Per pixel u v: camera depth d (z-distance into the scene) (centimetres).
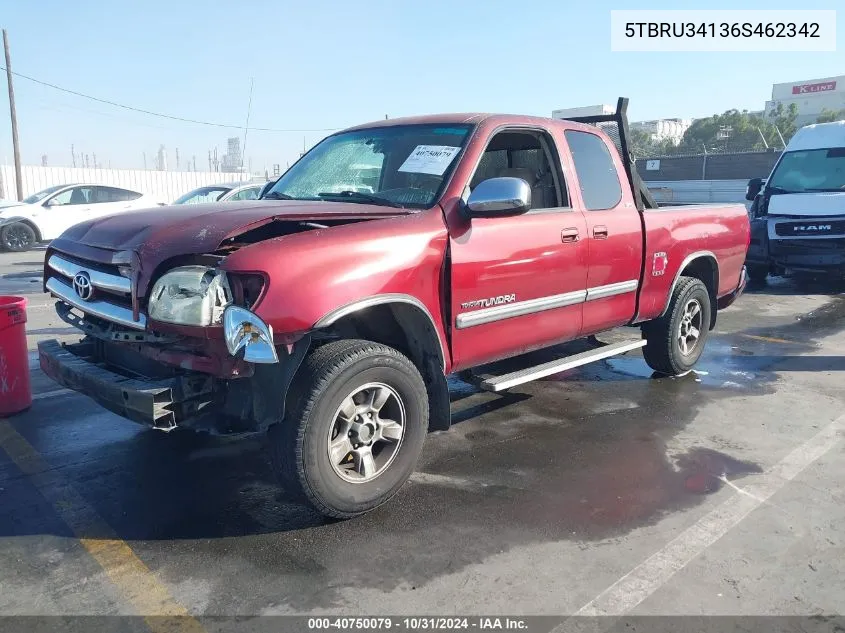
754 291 1130
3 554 325
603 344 622
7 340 494
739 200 2702
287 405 330
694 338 618
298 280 318
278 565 317
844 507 377
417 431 375
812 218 1076
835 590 303
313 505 340
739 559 326
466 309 395
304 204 394
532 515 366
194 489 393
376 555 326
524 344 447
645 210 540
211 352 315
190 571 312
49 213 1794
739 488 399
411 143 443
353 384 341
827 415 524
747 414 525
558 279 452
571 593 298
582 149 497
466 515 365
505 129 443
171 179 3684
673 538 344
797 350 726
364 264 342
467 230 393
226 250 325
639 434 483
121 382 329
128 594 295
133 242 342
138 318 330
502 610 287
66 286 398
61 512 365
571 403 548
